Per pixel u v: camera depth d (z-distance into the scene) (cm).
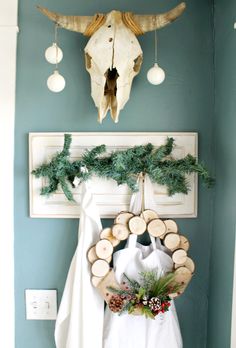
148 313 106
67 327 119
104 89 106
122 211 118
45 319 126
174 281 114
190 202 122
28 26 121
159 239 120
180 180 118
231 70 107
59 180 116
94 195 121
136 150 116
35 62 122
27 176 123
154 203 120
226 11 111
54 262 125
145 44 122
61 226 125
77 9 121
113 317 114
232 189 107
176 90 122
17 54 122
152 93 122
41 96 122
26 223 125
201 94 122
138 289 110
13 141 123
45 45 122
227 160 111
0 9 120
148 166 114
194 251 125
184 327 127
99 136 121
